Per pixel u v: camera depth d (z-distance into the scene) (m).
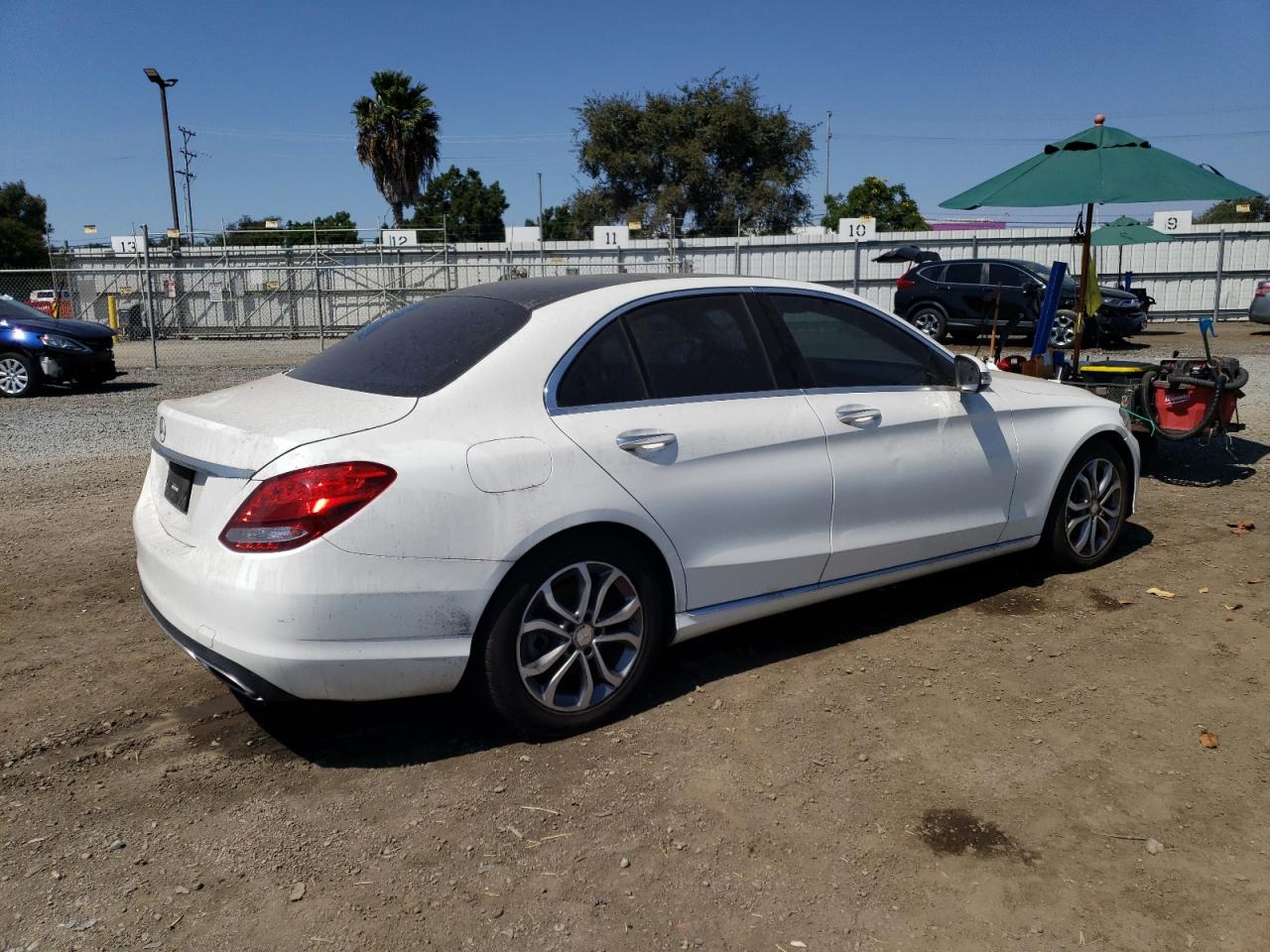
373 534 2.98
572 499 3.29
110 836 2.92
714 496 3.64
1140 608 4.64
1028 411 4.73
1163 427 6.93
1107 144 6.65
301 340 24.31
